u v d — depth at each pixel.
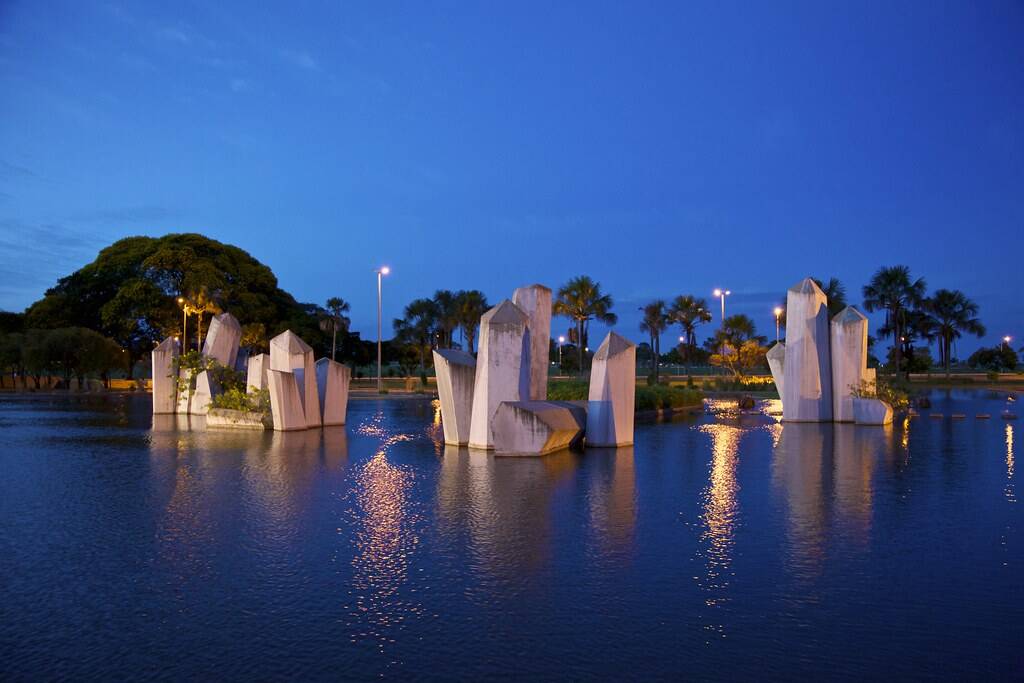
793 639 5.39
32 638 5.48
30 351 53.12
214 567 7.34
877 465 15.05
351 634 5.51
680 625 5.67
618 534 8.73
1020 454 16.92
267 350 62.56
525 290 19.52
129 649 5.26
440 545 8.20
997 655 5.10
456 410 18.77
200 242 64.06
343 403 26.31
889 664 4.95
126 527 9.19
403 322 69.00
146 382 63.03
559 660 5.01
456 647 5.24
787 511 10.15
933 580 6.85
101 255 64.81
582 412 19.55
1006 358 107.19
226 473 13.98
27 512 10.18
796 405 27.30
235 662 5.01
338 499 11.14
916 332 79.25
